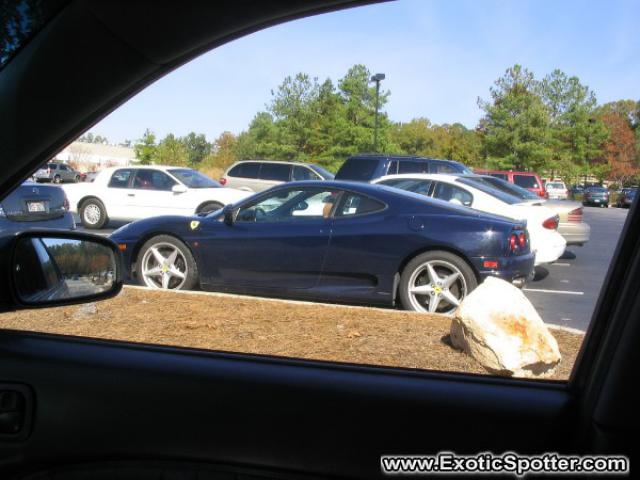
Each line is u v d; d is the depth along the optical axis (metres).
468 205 9.86
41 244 2.37
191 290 7.40
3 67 1.91
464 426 2.16
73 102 2.07
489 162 30.23
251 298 6.82
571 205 11.29
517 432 2.11
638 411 1.76
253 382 2.35
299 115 28.06
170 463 2.27
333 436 2.21
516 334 4.24
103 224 15.07
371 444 2.19
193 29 2.05
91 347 2.52
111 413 2.33
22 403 2.35
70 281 2.50
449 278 6.50
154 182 14.90
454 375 2.37
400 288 6.65
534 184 21.62
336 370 2.42
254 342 5.05
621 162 22.64
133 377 2.39
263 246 6.98
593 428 1.86
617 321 1.83
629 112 20.12
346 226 6.76
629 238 1.83
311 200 7.05
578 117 27.02
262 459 2.24
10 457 2.31
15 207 6.88
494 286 4.60
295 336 5.24
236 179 17.66
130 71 2.12
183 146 26.81
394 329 5.52
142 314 5.99
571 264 11.46
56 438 2.32
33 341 2.54
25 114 2.00
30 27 1.86
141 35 2.01
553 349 4.28
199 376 2.38
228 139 28.23
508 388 2.26
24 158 2.09
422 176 10.41
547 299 8.30
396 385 2.31
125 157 23.14
